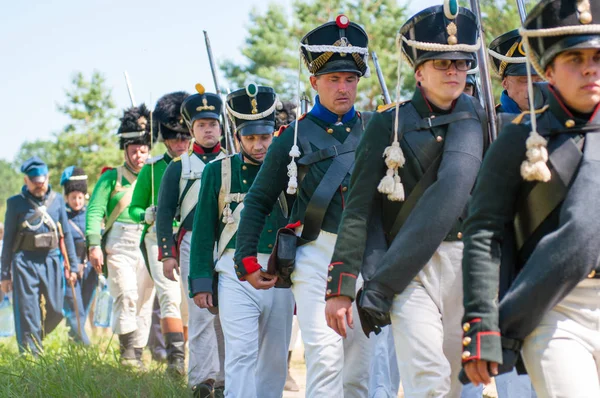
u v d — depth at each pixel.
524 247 6.86
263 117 12.07
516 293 6.60
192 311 13.36
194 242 12.04
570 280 6.49
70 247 20.86
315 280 9.79
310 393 9.74
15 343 20.75
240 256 10.36
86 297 22.70
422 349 8.10
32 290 20.23
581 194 6.54
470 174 8.09
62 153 65.75
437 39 8.20
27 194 20.36
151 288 17.39
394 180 8.16
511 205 6.82
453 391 8.60
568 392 6.57
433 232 8.02
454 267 8.18
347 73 10.19
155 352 18.14
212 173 12.15
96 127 65.69
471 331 6.68
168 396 12.83
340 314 8.39
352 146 10.09
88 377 12.96
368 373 10.43
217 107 14.43
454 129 8.24
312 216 9.86
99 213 17.67
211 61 14.93
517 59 11.01
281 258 9.85
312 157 10.05
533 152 6.59
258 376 11.78
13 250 20.38
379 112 8.44
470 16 8.31
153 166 16.23
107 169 17.98
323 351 9.66
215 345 13.37
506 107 11.23
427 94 8.38
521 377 10.19
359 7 49.84
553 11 6.61
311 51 10.17
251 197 10.38
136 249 17.38
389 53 47.50
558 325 6.69
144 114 17.83
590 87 6.62
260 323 11.64
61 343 19.86
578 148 6.68
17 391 12.57
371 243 8.39
